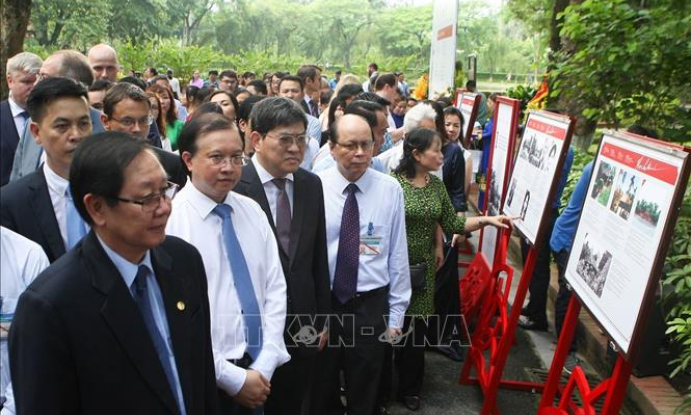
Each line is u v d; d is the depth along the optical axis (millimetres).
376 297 3256
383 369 3773
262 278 2488
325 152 4195
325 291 2973
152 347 1655
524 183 3604
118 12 50094
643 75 4641
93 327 1564
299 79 6266
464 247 7246
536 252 3291
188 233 2322
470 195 9320
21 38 7453
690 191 3623
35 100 2414
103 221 1612
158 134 4734
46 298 1526
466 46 56781
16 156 3236
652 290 1979
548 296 5734
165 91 5539
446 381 4293
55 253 2428
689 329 3201
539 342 4844
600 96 5020
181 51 27016
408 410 3891
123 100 3211
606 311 2271
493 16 62469
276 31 75812
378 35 77688
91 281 1588
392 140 5719
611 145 2572
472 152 7492
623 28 4453
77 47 41469
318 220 2922
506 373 4363
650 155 2162
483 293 4395
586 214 2721
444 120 4879
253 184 2793
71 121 2445
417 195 3641
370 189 3252
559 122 3174
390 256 3326
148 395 1637
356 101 3914
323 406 3342
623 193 2344
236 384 2252
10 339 1553
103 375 1576
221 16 71500
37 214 2428
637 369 3793
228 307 2350
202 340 1845
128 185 1569
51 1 38750
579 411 2588
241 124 4031
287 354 2508
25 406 1489
